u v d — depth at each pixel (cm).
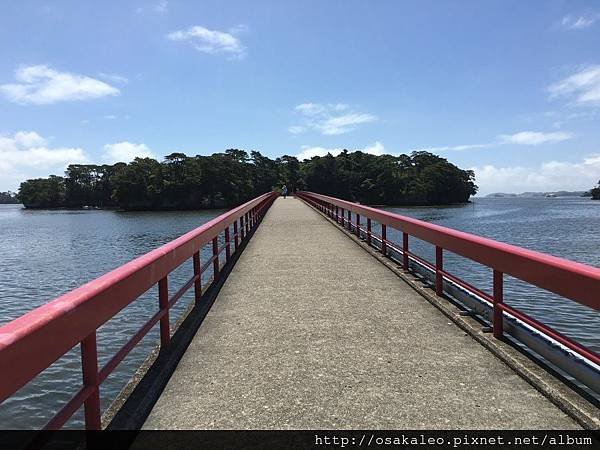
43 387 954
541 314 1366
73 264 2877
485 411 335
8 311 1711
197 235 620
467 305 577
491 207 12325
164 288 464
